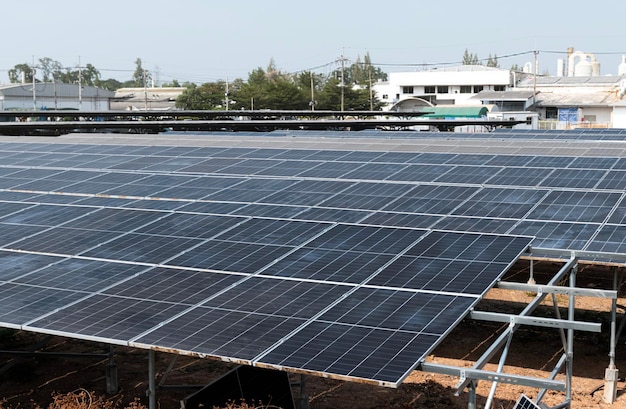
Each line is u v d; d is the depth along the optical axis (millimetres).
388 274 14680
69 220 19812
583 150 28750
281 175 24906
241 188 22906
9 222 20000
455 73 119812
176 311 13414
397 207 20531
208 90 140250
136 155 29766
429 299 13430
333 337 12086
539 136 43906
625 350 21859
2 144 34312
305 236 17406
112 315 13367
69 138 36125
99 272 15609
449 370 11273
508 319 13000
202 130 60531
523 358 21312
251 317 12984
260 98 128125
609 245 17984
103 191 23312
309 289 14117
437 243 16391
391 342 11828
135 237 17922
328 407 18078
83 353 21172
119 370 20781
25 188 24484
